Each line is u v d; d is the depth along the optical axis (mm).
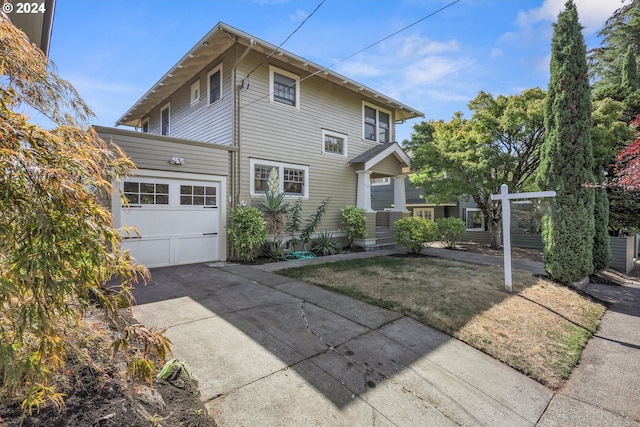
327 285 5055
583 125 5406
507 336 3420
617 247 8117
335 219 9898
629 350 3377
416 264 7047
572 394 2539
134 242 6000
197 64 8609
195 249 6832
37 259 1095
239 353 2750
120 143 5777
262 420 1938
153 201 6215
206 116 8641
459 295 4594
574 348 3320
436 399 2301
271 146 8258
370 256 8359
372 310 3990
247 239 6887
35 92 1501
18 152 1049
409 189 15656
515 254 9203
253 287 4883
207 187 7027
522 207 10938
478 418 2135
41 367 1277
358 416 2051
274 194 7637
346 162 10227
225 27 6766
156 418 1684
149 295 4359
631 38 13094
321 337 3168
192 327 3270
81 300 1367
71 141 1339
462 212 13898
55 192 1093
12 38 1301
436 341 3232
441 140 9625
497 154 8766
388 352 2939
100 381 1839
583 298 4988
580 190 5402
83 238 1203
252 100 7891
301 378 2424
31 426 1410
